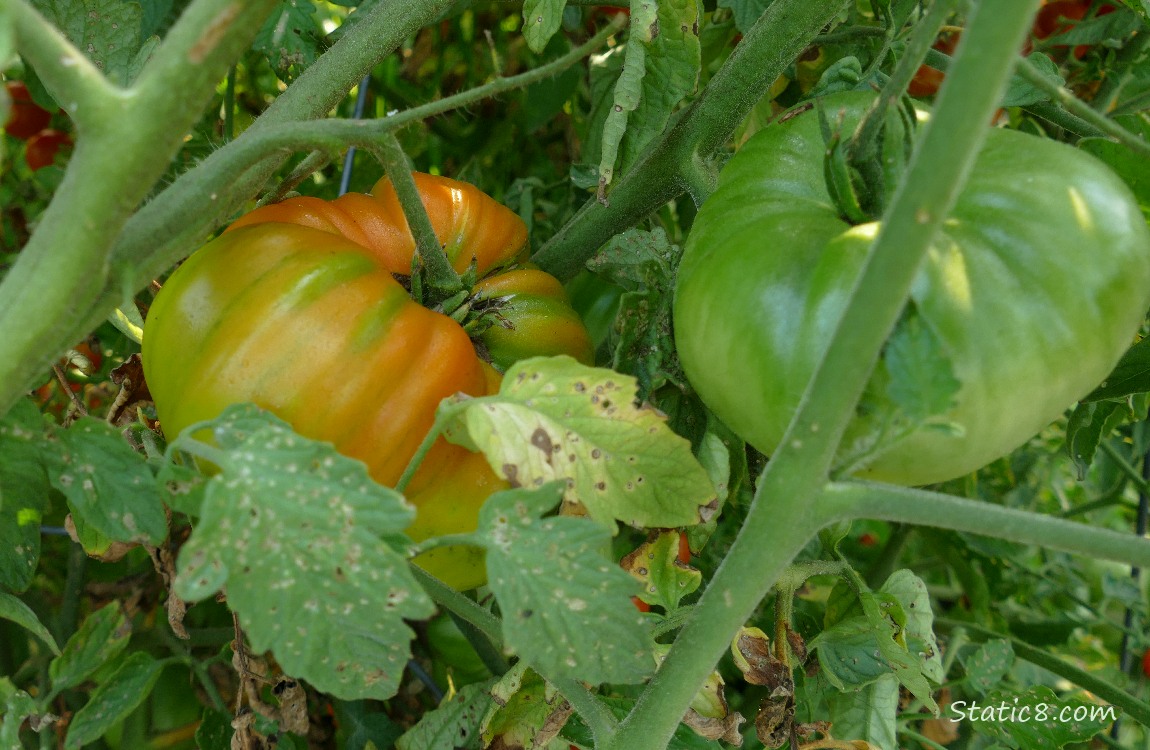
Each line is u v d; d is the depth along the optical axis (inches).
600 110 17.7
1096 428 14.3
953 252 9.0
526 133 20.2
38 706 11.3
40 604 15.9
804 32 12.0
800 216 10.0
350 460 8.3
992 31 7.2
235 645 11.4
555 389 9.5
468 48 19.9
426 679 15.6
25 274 8.1
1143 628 22.9
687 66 11.2
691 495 9.8
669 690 9.8
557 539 8.9
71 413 12.3
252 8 7.9
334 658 8.4
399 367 10.3
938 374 8.2
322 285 10.2
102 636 11.4
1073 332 9.0
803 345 9.2
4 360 8.2
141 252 8.8
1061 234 9.2
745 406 9.7
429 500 10.8
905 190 7.7
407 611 8.3
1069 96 9.6
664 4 10.8
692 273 10.2
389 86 20.5
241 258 10.3
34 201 19.1
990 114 7.4
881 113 9.8
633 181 13.1
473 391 11.0
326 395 10.0
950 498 8.9
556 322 12.6
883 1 13.1
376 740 15.0
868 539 24.0
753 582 9.3
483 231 13.0
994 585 21.6
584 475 9.6
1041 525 8.9
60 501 16.7
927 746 17.8
